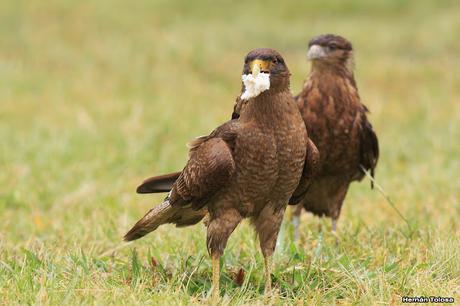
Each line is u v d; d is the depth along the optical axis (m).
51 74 23.27
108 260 9.77
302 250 9.75
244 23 29.98
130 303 7.91
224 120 18.92
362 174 11.69
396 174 14.98
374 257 9.73
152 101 20.42
